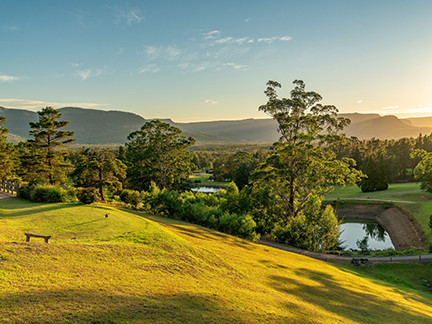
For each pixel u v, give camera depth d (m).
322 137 44.94
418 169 35.34
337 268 24.77
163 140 61.00
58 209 21.84
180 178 63.81
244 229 30.48
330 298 14.87
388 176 85.56
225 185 108.81
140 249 13.85
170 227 24.11
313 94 45.50
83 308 7.44
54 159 46.06
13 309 6.79
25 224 16.48
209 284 12.00
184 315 8.27
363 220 56.12
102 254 12.13
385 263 28.02
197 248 16.75
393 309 15.38
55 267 9.85
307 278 18.14
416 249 32.41
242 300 10.92
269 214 39.91
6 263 9.27
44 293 7.87
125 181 60.94
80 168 42.34
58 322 6.57
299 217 34.94
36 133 44.00
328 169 39.69
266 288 13.86
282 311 10.81
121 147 78.44
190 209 33.78
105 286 9.16
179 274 12.20
